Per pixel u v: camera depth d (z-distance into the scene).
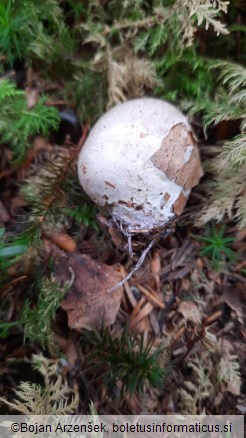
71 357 0.12
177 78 0.14
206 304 0.13
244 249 0.13
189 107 0.14
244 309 0.13
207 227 0.13
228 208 0.13
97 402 0.12
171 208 0.12
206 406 0.12
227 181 0.13
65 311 0.12
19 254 0.11
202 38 0.14
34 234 0.11
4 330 0.11
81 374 0.12
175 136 0.11
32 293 0.12
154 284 0.13
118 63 0.14
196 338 0.12
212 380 0.12
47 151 0.14
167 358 0.12
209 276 0.13
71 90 0.14
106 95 0.14
